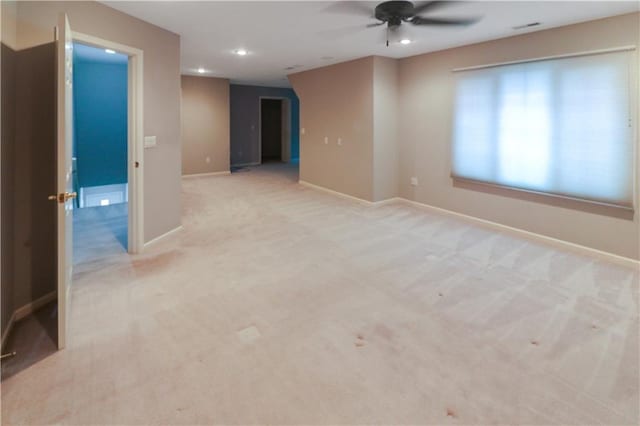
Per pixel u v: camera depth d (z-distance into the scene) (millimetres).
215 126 9289
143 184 3902
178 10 3479
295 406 1821
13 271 2529
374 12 3514
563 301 2928
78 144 6512
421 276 3396
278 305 2832
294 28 4102
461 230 4852
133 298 2920
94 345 2295
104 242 4289
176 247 4109
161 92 4145
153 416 1747
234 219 5301
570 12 3492
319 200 6551
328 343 2348
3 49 2283
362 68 5938
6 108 2352
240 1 3244
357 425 1711
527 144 4363
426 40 4668
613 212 3770
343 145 6570
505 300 2941
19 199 2568
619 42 3570
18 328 2479
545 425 1715
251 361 2162
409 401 1860
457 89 5129
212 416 1754
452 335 2447
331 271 3492
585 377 2043
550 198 4266
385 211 5805
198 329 2492
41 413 1751
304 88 7449
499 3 3285
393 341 2375
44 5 2693
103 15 3252
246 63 6508
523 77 4332
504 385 1978
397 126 6152
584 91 3824
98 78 6578
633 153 3555
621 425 1714
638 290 3127
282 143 12227
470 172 5059
